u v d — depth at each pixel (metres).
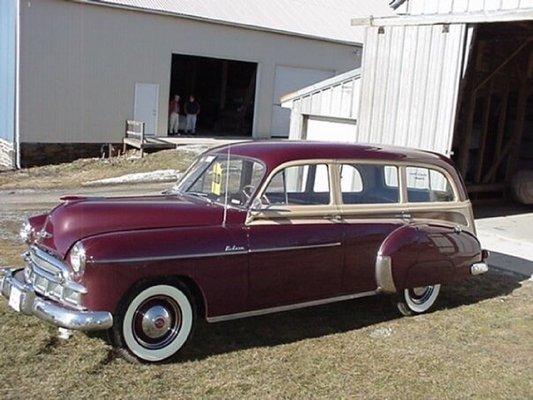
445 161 5.57
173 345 4.08
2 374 3.74
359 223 4.82
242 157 4.67
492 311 5.60
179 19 21.33
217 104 27.08
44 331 4.41
